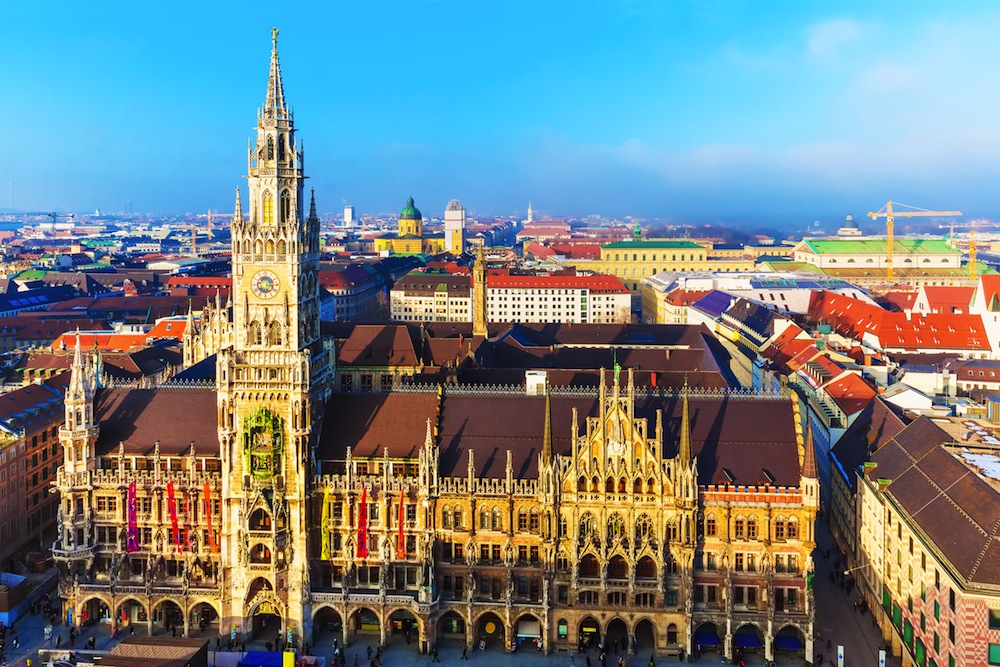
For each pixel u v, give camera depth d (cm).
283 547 11150
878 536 11562
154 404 12350
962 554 9050
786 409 11612
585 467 10906
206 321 16925
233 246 11081
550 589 10962
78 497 11669
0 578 12250
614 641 11156
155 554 11600
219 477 11475
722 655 10812
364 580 11444
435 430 11750
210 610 11631
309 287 11538
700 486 10850
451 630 11438
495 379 15550
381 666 10706
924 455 11700
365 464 11531
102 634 11456
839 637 11312
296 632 11194
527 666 10669
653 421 11562
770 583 10694
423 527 11131
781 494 10750
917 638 10062
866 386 16625
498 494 11025
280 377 11081
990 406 15475
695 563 10938
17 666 10544
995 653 8638
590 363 18238
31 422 14725
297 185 11206
